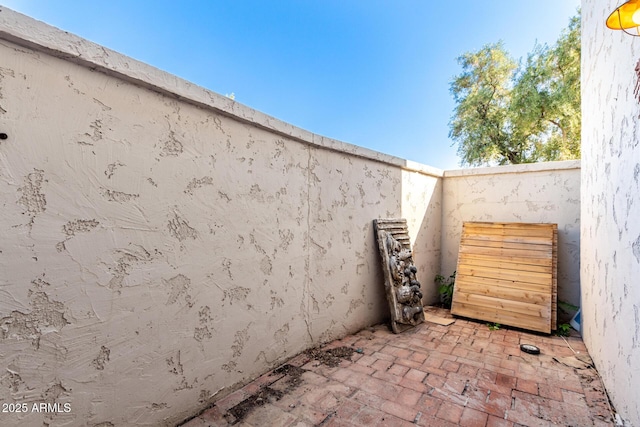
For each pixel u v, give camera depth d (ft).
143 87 5.42
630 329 5.78
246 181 7.34
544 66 24.16
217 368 6.70
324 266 9.82
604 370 7.57
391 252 11.87
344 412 6.39
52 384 4.36
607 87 7.36
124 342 5.16
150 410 5.51
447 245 16.37
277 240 8.19
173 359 5.87
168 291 5.78
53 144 4.37
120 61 4.98
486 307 12.60
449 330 11.58
